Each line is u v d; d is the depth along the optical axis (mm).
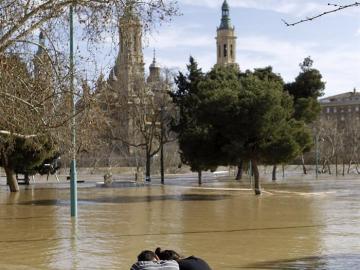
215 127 40062
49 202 34406
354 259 14539
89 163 83750
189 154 42750
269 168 104062
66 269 13500
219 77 44500
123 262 14320
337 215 25797
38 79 13672
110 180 54969
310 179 67938
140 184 54656
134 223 22969
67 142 15602
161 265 7910
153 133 61125
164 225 22250
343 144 101125
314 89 52406
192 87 51188
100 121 15617
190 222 23281
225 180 64750
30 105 13359
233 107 37719
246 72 48500
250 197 38031
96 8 13742
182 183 58188
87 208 30203
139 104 59500
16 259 14945
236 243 17406
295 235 19141
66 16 13906
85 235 19391
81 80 14219
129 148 87438
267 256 15086
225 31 179500
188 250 16125
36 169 48375
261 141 38625
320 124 96312
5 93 13141
